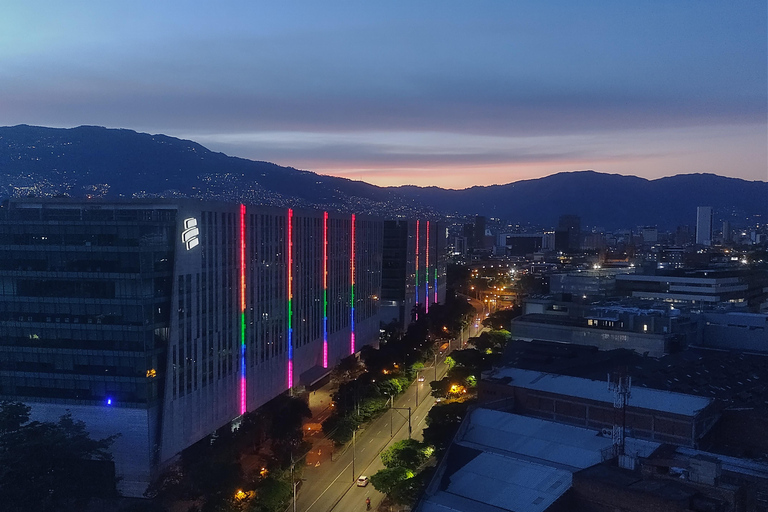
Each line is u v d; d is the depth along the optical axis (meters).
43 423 89.38
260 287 129.62
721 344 159.38
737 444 96.06
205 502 84.75
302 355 152.12
